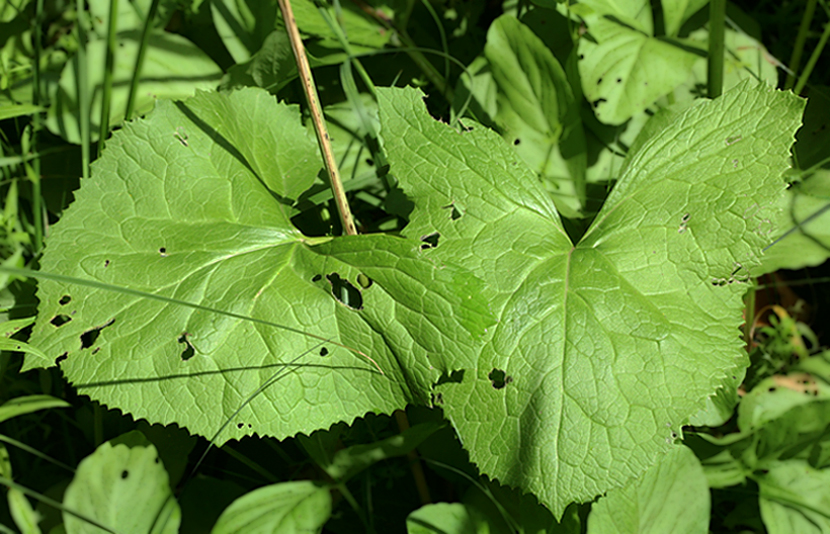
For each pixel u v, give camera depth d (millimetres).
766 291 832
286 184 722
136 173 689
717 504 749
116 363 653
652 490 691
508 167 683
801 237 754
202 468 739
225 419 645
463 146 687
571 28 815
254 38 812
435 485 756
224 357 650
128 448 675
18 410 673
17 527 699
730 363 625
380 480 747
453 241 669
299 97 811
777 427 736
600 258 656
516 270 657
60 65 820
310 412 646
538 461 629
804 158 794
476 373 644
